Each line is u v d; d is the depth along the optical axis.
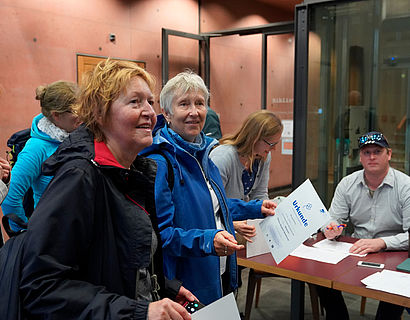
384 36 2.94
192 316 1.01
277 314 2.98
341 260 1.98
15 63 3.92
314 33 2.90
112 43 4.84
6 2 3.82
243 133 2.21
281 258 1.57
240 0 6.44
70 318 0.78
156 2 5.37
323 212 1.51
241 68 6.16
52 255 0.79
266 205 1.73
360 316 2.90
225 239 1.25
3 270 0.79
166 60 5.41
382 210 2.44
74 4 4.40
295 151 2.97
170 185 1.38
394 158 3.10
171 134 1.48
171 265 1.37
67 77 4.37
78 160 0.88
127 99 0.94
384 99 3.03
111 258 0.89
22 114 4.00
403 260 1.97
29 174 1.92
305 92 2.89
